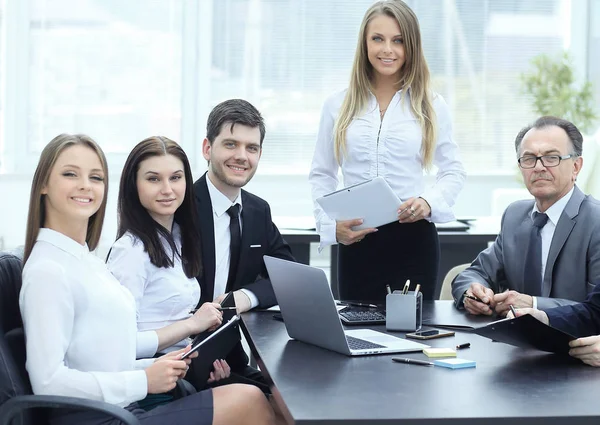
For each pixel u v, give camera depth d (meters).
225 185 3.06
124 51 8.09
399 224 3.27
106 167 2.30
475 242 5.06
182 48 8.14
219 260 3.05
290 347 2.35
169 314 2.72
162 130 8.20
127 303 2.26
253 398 2.21
